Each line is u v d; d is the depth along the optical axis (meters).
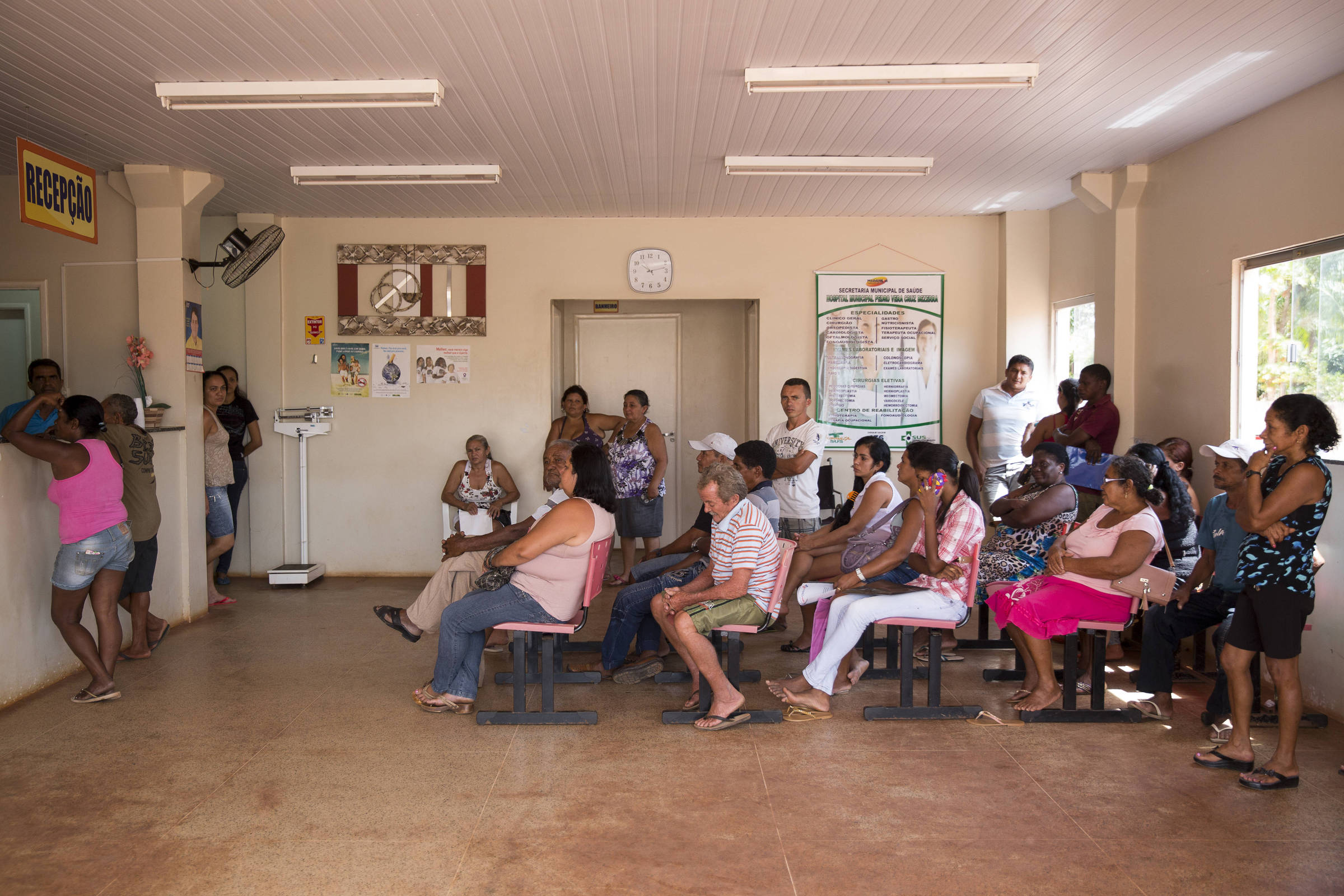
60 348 6.02
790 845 2.90
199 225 5.98
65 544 4.10
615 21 3.49
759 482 4.80
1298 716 3.31
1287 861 2.80
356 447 7.29
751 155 5.41
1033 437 6.23
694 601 3.96
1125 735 3.90
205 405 6.46
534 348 7.24
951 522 4.13
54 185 4.47
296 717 4.09
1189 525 4.58
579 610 4.14
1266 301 4.71
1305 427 3.17
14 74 4.05
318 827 3.03
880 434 7.30
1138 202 5.83
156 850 2.87
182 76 4.09
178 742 3.78
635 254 7.21
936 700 4.12
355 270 7.21
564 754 3.67
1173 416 5.48
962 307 7.27
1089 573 3.99
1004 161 5.61
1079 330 6.64
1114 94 4.37
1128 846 2.90
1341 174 4.09
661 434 6.91
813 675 4.14
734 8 3.38
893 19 3.49
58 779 3.40
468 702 4.15
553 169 5.72
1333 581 4.06
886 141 5.14
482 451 6.79
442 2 3.32
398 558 7.34
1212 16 3.48
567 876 2.71
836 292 7.25
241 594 6.69
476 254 7.21
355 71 4.02
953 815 3.12
